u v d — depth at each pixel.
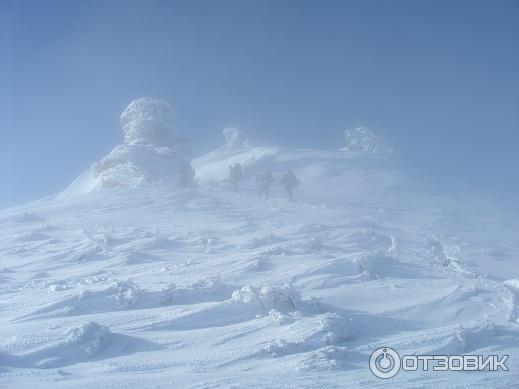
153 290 11.66
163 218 26.00
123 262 16.17
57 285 12.23
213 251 18.06
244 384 6.66
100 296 10.57
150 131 39.81
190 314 9.68
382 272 14.05
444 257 18.67
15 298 11.34
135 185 35.44
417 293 11.77
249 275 13.56
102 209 28.22
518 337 9.15
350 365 7.59
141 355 8.11
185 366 7.56
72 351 8.05
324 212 28.11
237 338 8.78
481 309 10.76
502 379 6.99
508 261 19.05
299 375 7.10
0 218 25.53
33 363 7.75
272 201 31.69
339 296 11.41
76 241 20.30
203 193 33.06
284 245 17.17
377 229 23.41
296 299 10.21
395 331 9.59
